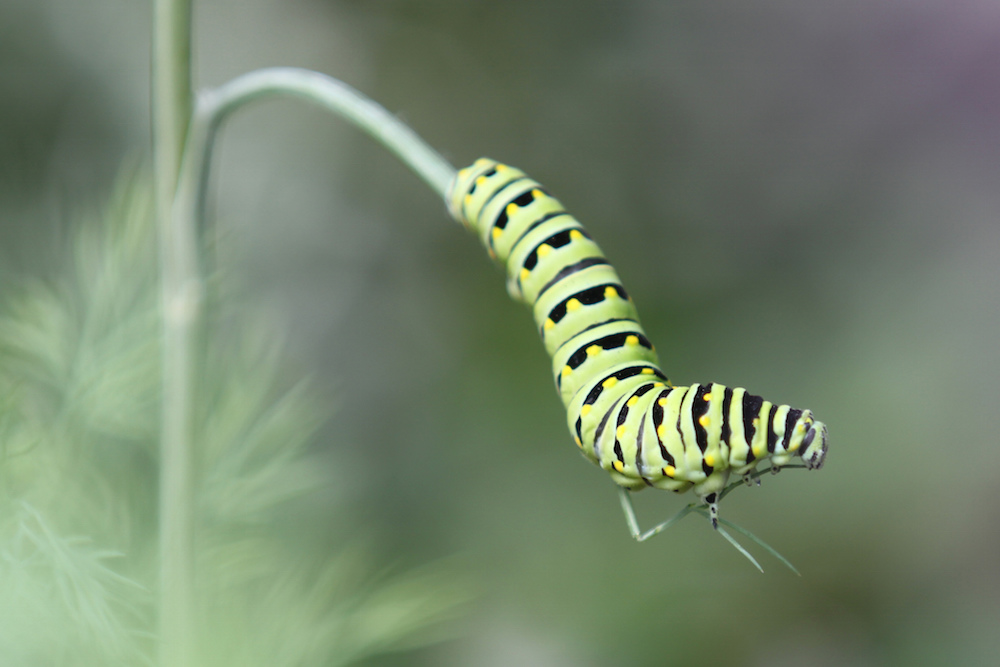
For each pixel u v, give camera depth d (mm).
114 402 293
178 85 271
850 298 557
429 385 507
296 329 490
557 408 493
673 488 258
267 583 305
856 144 575
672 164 564
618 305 266
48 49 459
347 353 502
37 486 288
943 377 528
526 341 510
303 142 519
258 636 294
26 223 426
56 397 297
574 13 552
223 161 496
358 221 525
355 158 529
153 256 297
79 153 461
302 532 316
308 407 306
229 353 303
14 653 275
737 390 257
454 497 481
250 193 497
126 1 475
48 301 300
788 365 537
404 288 526
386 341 513
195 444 276
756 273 557
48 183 448
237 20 517
